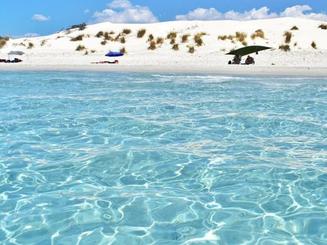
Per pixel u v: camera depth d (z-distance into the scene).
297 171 6.42
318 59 24.25
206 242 4.43
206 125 9.37
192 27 35.59
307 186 5.87
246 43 30.77
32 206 5.28
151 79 17.92
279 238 4.50
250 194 5.62
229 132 8.80
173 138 8.33
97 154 7.30
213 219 4.92
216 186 5.90
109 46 32.59
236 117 10.12
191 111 10.88
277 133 8.72
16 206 5.28
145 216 5.00
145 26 37.44
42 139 8.29
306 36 32.09
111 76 19.23
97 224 4.82
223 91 14.28
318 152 7.36
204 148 7.64
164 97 13.14
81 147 7.73
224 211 5.12
